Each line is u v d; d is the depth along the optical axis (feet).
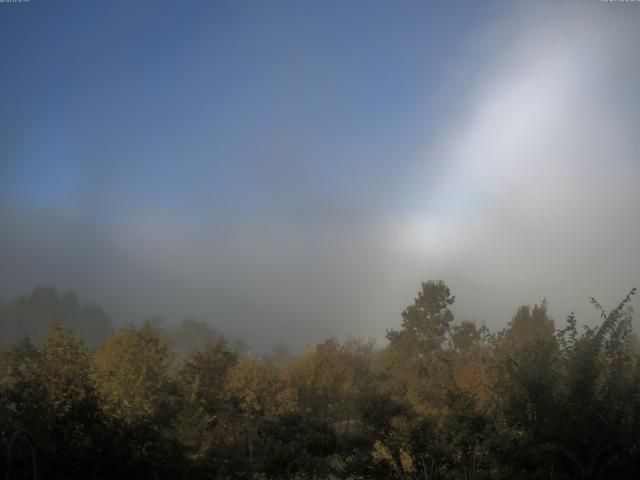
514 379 42.73
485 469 43.24
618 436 38.06
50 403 49.24
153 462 47.32
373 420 55.01
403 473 49.52
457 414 45.91
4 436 42.29
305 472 60.95
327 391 104.37
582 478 36.88
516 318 99.96
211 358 99.81
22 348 63.72
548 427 39.52
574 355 41.11
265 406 87.45
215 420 81.61
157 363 79.41
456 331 112.88
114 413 54.24
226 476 71.77
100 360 78.79
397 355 118.73
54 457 41.37
